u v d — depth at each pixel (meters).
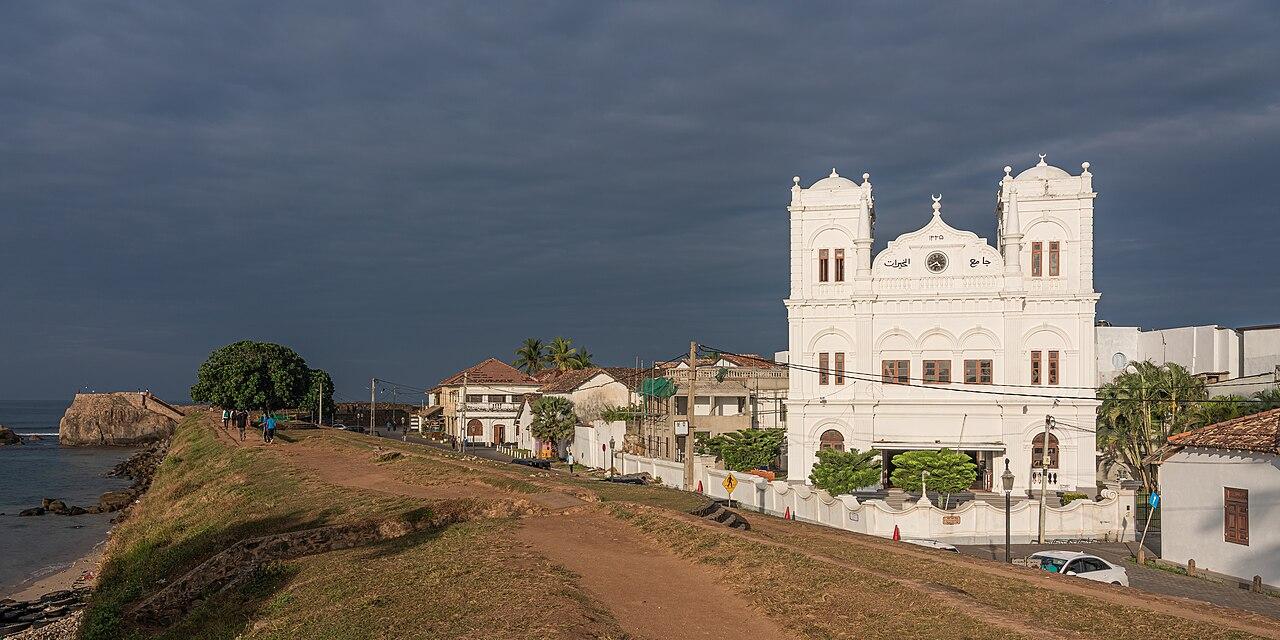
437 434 126.19
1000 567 25.03
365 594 22.44
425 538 29.11
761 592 21.19
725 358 97.12
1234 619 19.20
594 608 19.77
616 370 104.44
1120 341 81.94
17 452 143.88
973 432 65.25
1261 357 73.00
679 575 23.75
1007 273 65.25
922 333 66.31
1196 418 53.12
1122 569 34.75
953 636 16.86
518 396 119.25
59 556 56.41
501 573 22.59
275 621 21.97
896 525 47.19
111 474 107.44
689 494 39.28
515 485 39.41
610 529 29.89
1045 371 65.00
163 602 28.05
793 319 68.50
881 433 66.31
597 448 82.38
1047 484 63.94
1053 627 17.56
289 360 107.06
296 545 30.33
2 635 36.16
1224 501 37.94
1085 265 65.12
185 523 44.78
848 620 18.56
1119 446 60.94
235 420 100.25
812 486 61.94
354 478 47.78
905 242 67.06
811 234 68.94
